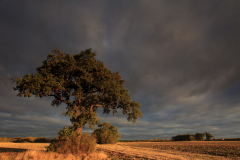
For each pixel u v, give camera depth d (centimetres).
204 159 1427
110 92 1897
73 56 1939
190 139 8669
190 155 1778
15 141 5519
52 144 1645
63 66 1778
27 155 1210
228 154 1767
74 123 1784
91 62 1852
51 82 1541
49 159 1166
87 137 1794
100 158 1377
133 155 1756
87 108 1988
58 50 1836
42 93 1675
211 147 2878
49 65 1747
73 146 1588
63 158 1259
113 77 1989
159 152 2158
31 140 5619
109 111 2233
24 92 1505
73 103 1806
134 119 2044
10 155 1255
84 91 2036
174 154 1891
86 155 1516
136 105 2038
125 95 2003
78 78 1773
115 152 2130
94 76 1906
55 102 1978
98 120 1856
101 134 4481
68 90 1838
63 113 1758
